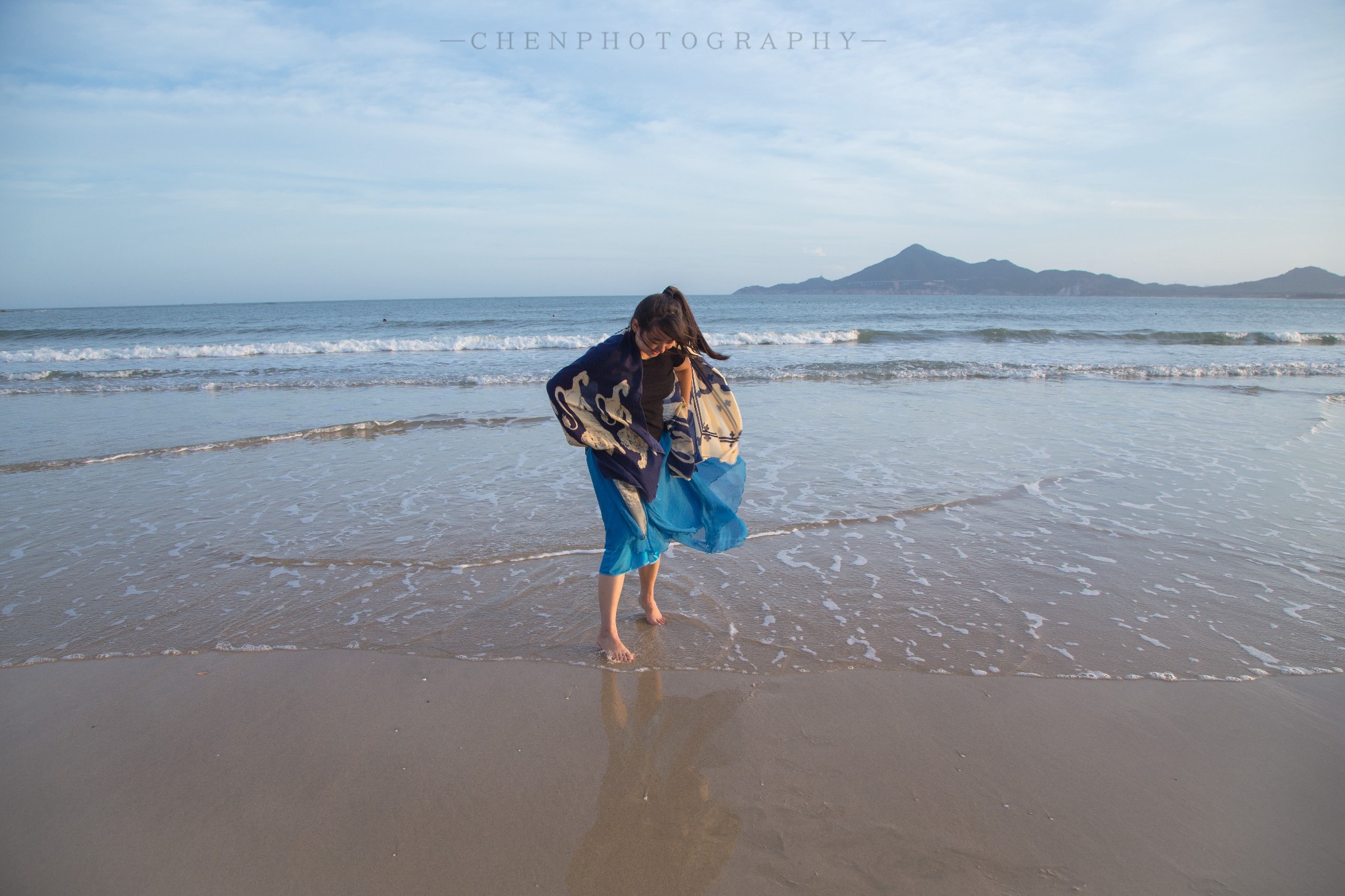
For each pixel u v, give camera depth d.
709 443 3.63
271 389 12.46
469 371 14.79
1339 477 6.34
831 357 17.58
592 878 2.09
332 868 2.12
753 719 2.86
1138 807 2.34
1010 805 2.36
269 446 7.81
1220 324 35.75
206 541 4.83
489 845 2.22
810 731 2.77
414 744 2.71
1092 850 2.16
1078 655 3.30
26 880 2.06
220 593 4.00
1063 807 2.35
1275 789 2.42
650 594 3.64
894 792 2.43
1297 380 13.34
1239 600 3.86
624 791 2.46
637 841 2.24
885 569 4.32
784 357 17.59
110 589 4.06
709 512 3.55
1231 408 10.02
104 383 12.81
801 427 8.62
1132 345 20.98
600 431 3.24
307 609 3.80
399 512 5.45
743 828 2.29
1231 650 3.33
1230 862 2.11
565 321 35.88
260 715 2.88
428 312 58.88
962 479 6.26
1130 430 8.42
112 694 3.02
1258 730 2.74
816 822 2.31
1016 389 12.03
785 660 3.30
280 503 5.71
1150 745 2.66
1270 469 6.62
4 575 4.25
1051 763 2.57
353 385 12.80
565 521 5.20
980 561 4.43
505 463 7.00
